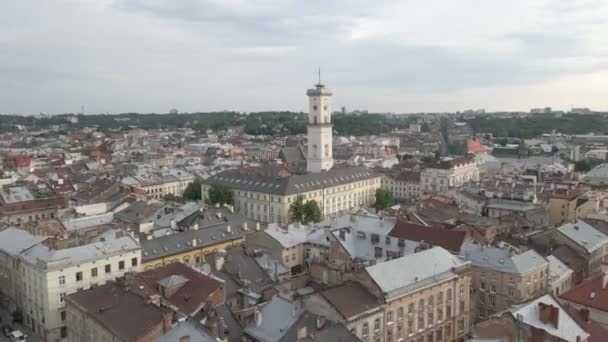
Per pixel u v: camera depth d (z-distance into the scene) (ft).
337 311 315.17
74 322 346.74
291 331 299.17
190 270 370.32
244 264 433.89
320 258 507.30
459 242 451.12
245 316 331.16
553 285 436.35
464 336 398.83
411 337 355.15
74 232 509.76
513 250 433.89
